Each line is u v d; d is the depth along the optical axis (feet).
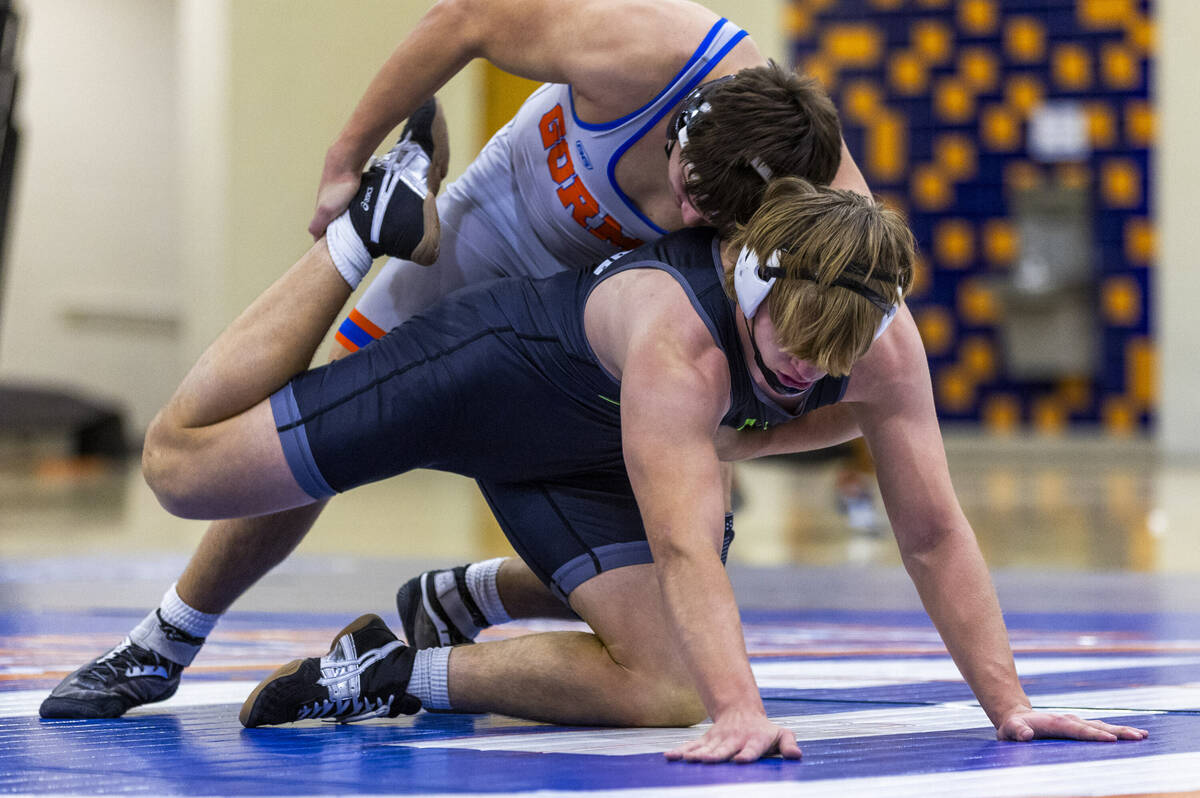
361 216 19.29
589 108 19.69
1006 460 133.90
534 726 18.48
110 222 135.33
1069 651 27.78
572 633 18.62
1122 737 16.70
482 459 18.83
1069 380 144.36
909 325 17.83
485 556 54.19
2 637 30.60
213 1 103.65
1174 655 27.02
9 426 112.37
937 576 17.70
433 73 19.95
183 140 110.22
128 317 135.85
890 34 143.43
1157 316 140.67
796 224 15.44
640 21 18.97
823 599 40.91
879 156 144.97
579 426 18.30
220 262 102.83
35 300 131.75
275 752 16.35
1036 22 141.59
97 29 134.41
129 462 119.14
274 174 102.83
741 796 13.26
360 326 21.95
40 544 58.95
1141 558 53.31
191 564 20.48
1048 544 58.90
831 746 16.30
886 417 17.75
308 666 18.51
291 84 102.73
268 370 18.58
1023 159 143.02
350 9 102.32
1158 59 138.82
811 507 82.79
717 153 17.06
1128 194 141.90
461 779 14.38
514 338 18.20
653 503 15.83
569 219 20.72
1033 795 13.34
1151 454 139.74
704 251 17.24
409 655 18.90
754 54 19.13
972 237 144.46
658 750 16.17
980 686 17.39
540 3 19.49
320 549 57.77
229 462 18.43
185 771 15.14
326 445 18.21
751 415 16.97
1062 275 143.54
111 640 29.99
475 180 22.08
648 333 16.35
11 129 57.36
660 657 18.10
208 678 24.02
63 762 15.79
